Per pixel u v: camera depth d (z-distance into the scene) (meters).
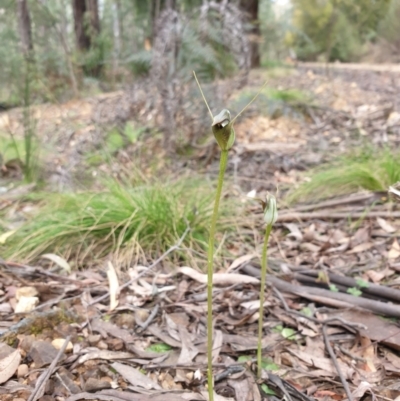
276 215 1.24
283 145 4.25
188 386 1.54
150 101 4.73
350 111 5.29
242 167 3.84
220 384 1.54
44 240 2.41
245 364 1.62
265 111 4.96
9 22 4.55
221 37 4.67
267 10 11.73
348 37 9.95
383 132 4.44
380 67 9.88
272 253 2.50
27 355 1.59
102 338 1.75
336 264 2.35
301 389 1.54
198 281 2.18
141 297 2.05
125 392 1.45
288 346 1.75
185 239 2.47
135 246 2.41
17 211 3.03
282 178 3.59
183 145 4.14
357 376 1.59
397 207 2.77
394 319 1.86
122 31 11.71
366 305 1.92
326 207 2.93
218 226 2.62
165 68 4.08
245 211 2.90
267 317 1.93
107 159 3.91
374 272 2.22
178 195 2.76
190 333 1.81
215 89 4.43
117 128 4.57
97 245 2.47
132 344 1.74
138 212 2.54
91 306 1.96
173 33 4.10
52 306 1.92
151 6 9.13
